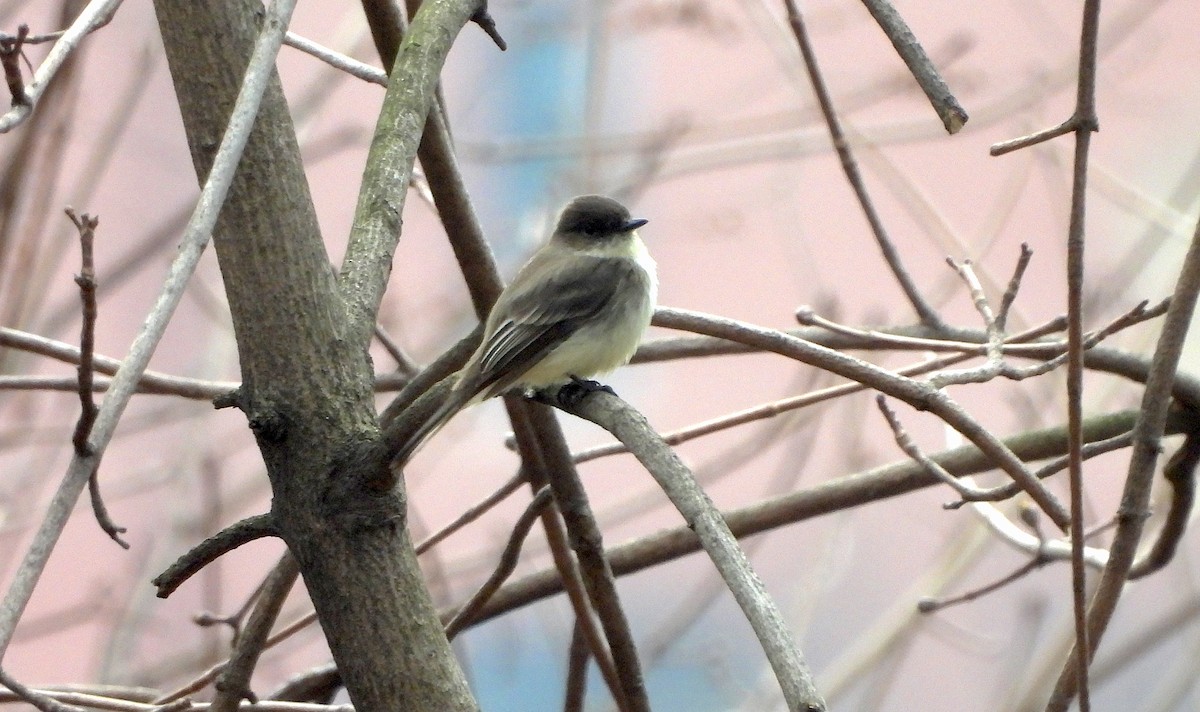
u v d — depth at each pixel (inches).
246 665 246.4
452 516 628.1
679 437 287.0
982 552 441.7
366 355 187.6
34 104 184.4
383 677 173.3
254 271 182.9
